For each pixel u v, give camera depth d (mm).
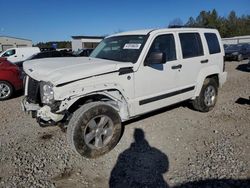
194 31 5789
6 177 3629
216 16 79375
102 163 3998
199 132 5090
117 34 5605
